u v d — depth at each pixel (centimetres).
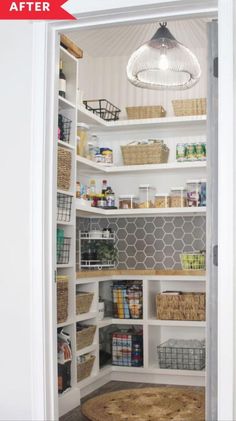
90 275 418
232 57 243
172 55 366
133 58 372
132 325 498
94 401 381
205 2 252
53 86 281
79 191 436
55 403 271
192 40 476
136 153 484
